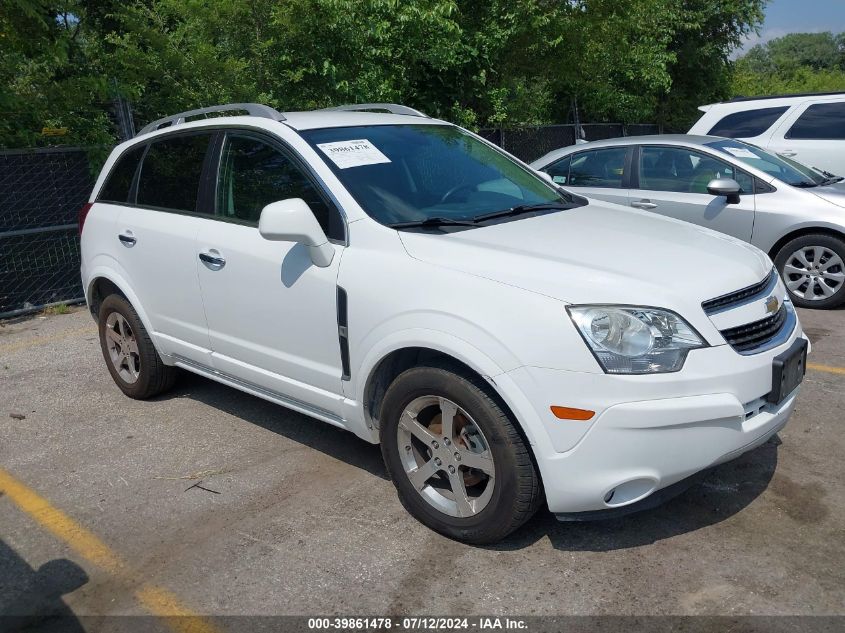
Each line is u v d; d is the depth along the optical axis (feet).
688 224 13.64
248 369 13.93
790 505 11.84
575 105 49.44
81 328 24.03
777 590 9.87
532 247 11.21
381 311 11.21
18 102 24.98
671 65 60.59
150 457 14.57
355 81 31.63
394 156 13.66
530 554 10.89
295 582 10.53
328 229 12.35
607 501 9.93
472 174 14.28
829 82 111.75
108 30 33.04
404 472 11.53
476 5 36.35
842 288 22.31
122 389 17.67
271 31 30.40
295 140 13.20
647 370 9.65
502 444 10.22
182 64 28.60
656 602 9.77
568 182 26.96
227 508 12.55
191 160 15.11
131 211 16.26
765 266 11.85
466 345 10.22
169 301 15.29
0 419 16.78
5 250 25.40
